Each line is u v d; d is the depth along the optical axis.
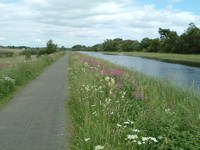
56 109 6.55
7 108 6.67
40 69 17.70
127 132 3.92
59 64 25.22
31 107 6.78
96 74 10.02
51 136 4.52
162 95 8.20
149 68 28.22
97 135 3.77
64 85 10.90
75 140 4.18
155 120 4.11
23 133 4.69
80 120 5.08
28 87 10.29
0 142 4.25
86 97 6.20
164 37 112.19
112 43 152.12
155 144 3.61
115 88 7.07
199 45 77.00
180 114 5.24
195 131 3.92
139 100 6.58
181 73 22.83
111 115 4.80
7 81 9.33
